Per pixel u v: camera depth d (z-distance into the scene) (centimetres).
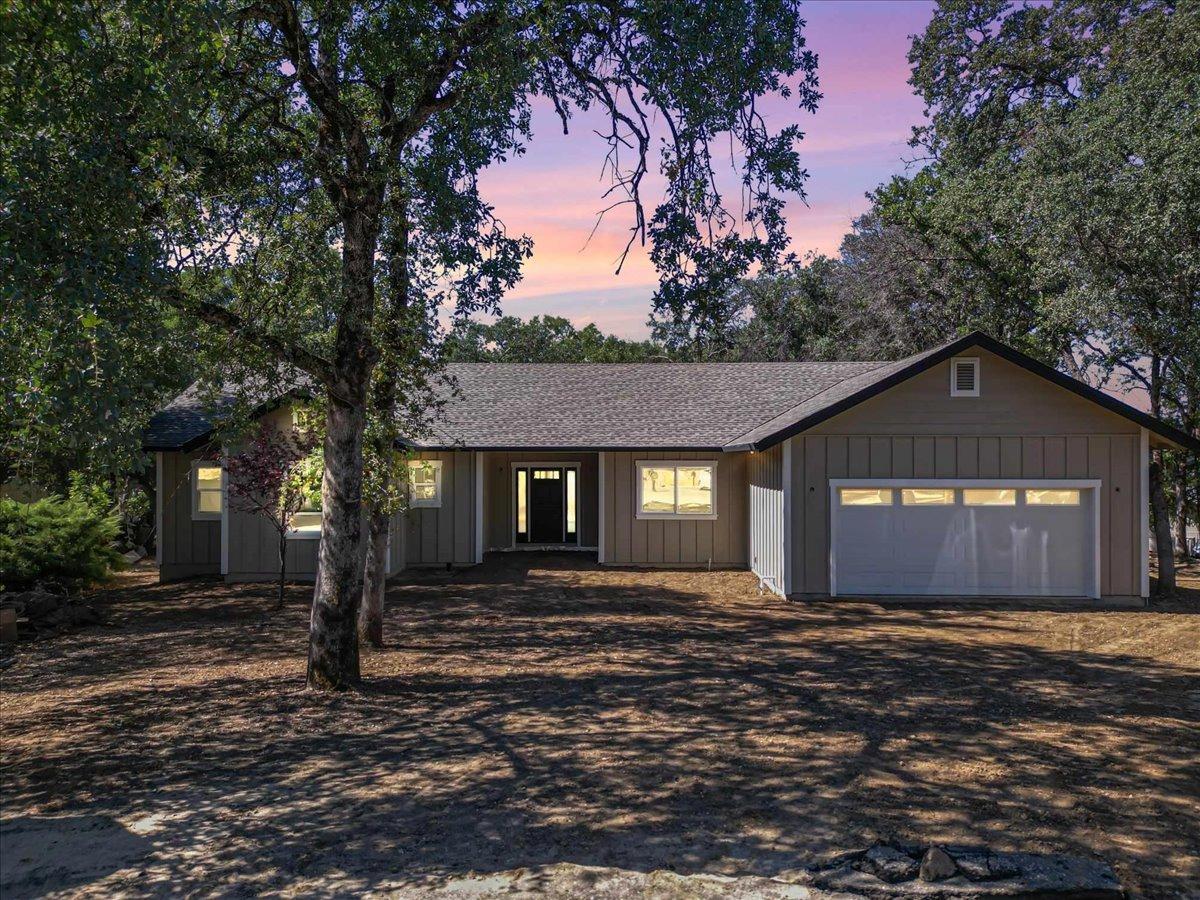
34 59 587
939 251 2738
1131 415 1478
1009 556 1539
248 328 845
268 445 1410
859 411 1531
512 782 655
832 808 603
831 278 3656
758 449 1523
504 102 953
